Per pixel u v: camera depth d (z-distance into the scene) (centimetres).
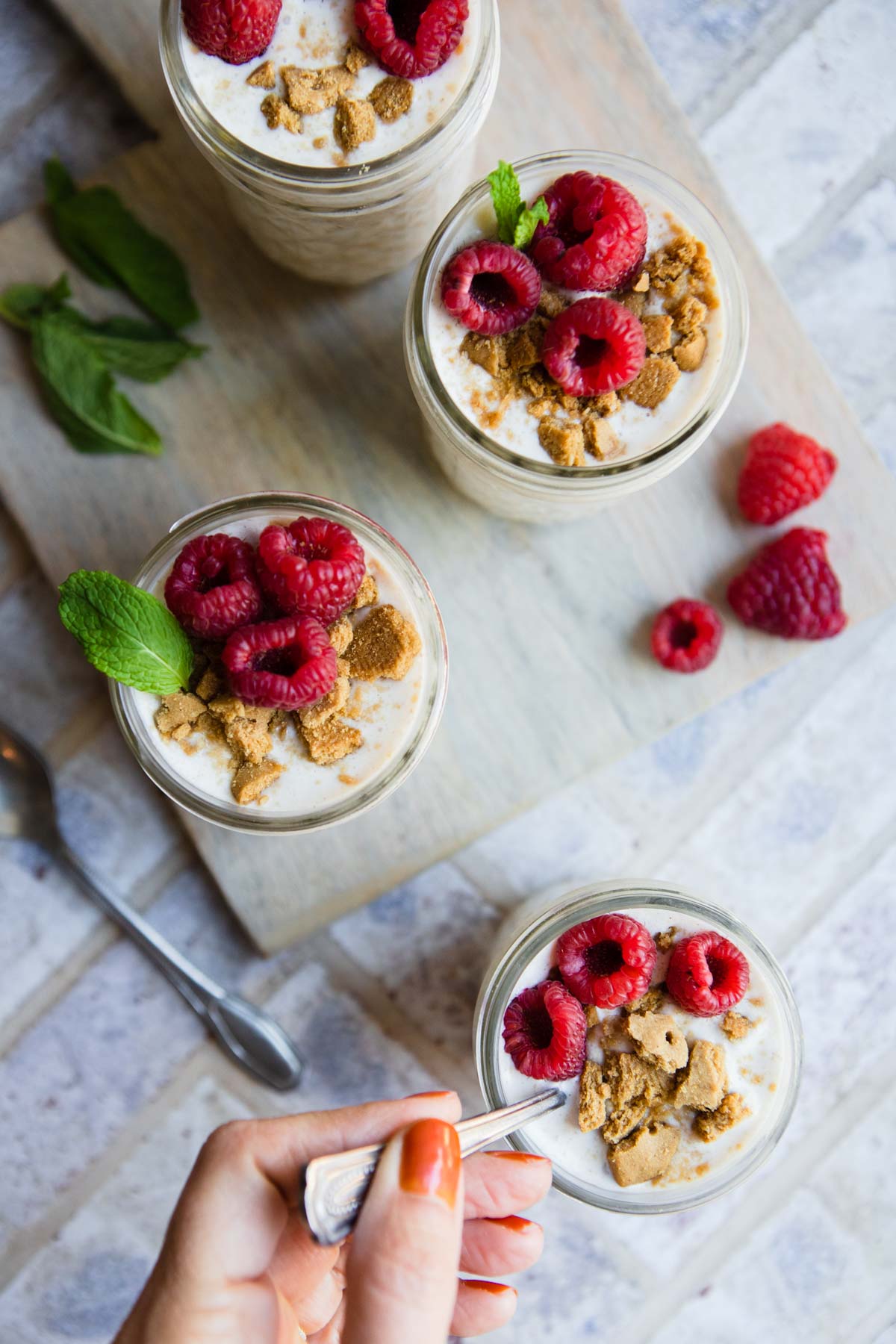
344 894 43
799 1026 41
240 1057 44
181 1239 35
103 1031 45
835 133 45
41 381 42
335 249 41
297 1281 39
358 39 39
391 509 43
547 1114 40
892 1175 46
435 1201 34
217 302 43
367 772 39
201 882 45
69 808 45
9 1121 45
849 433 43
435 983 45
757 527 43
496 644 43
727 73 45
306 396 43
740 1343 46
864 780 45
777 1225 46
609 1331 46
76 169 44
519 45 42
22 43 44
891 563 43
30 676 45
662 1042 40
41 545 43
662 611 43
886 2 45
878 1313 46
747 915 45
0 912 45
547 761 43
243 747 39
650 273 39
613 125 42
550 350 38
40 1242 45
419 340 39
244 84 39
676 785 45
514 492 40
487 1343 46
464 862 45
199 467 43
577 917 40
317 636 37
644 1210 40
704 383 39
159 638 37
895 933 46
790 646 43
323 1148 35
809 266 45
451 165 40
